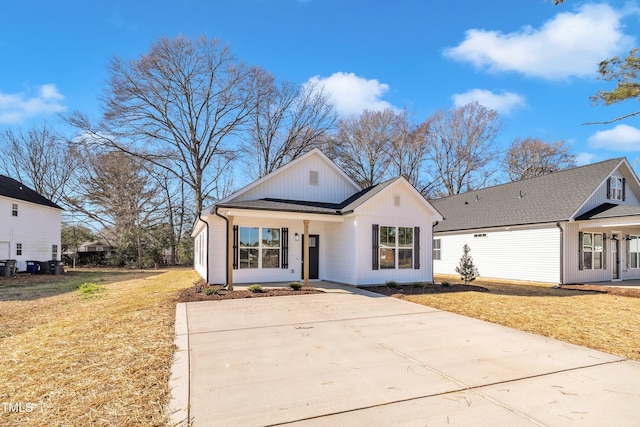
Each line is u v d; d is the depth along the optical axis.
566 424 3.22
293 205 13.27
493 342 5.84
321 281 14.12
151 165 31.84
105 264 32.03
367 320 7.37
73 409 3.44
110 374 4.34
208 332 6.34
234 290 11.18
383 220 13.30
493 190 20.91
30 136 33.84
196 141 30.67
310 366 4.67
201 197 31.11
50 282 17.16
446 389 3.95
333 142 32.69
